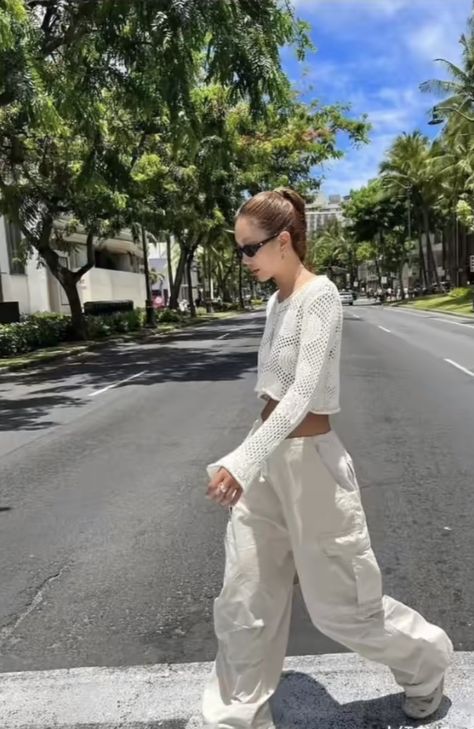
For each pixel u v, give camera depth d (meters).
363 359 15.70
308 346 2.16
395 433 7.90
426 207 62.47
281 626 2.32
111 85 13.61
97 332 28.34
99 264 51.47
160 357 19.58
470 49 36.38
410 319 32.66
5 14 9.58
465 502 5.33
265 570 2.27
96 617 3.63
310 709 2.66
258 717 2.26
